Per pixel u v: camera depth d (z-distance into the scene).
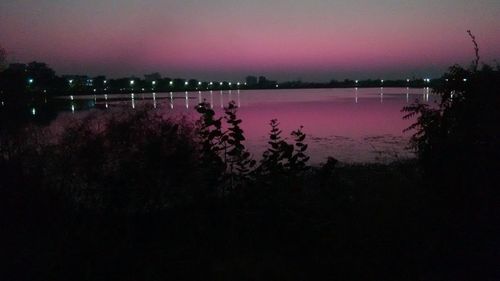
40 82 88.81
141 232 6.46
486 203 5.98
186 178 7.03
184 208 6.94
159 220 6.77
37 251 5.91
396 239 5.67
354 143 28.09
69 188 7.51
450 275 5.02
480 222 5.86
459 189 6.25
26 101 21.62
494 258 5.26
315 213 6.30
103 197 7.07
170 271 5.45
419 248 5.54
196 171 6.95
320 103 108.75
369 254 5.56
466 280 4.89
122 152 7.41
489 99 6.40
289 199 6.39
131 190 6.93
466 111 6.60
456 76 6.80
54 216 6.88
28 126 10.43
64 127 8.46
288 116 56.09
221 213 6.66
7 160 8.16
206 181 6.62
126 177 6.99
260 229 6.32
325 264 5.44
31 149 8.42
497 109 6.30
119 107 8.38
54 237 6.29
